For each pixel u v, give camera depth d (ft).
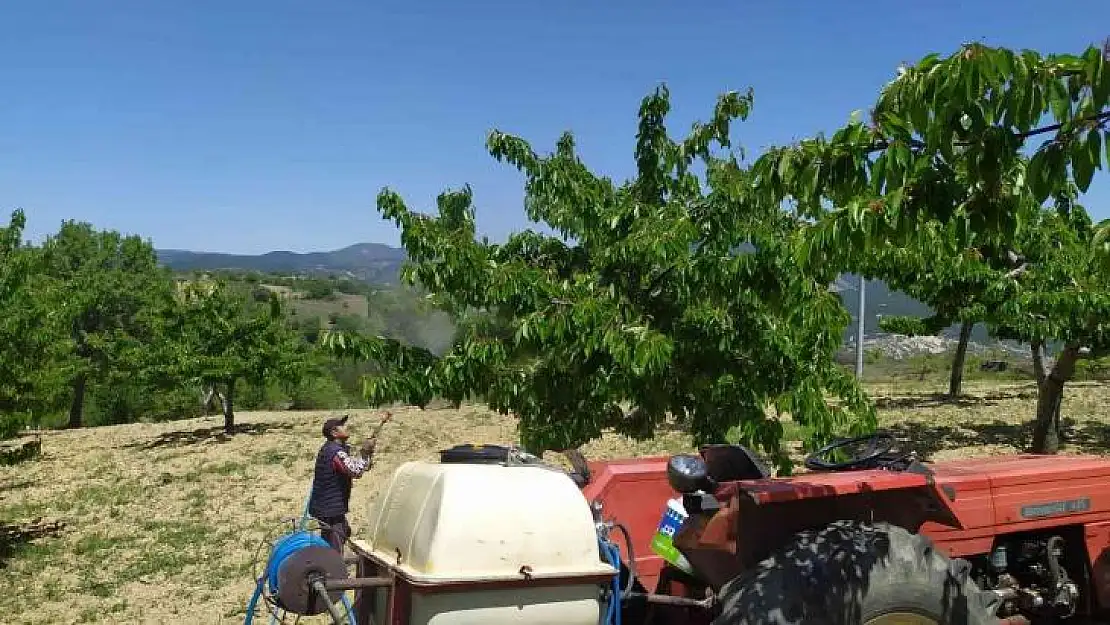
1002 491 17.67
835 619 13.33
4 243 36.63
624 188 28.17
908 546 14.16
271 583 13.82
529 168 26.66
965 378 112.88
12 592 29.35
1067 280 42.83
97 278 107.96
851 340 167.02
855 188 14.28
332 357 23.90
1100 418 65.72
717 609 14.90
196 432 72.79
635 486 18.07
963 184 13.91
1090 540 18.49
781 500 14.08
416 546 12.91
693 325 23.32
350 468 29.07
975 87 12.20
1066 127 12.39
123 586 29.68
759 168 15.52
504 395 23.12
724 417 23.97
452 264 22.63
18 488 51.42
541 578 12.73
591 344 21.25
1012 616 17.54
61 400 37.37
